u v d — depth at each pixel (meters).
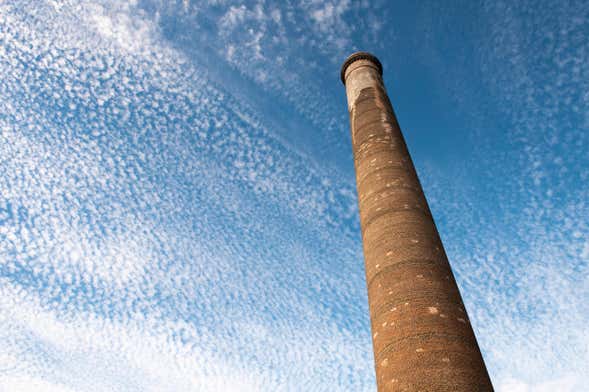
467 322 7.72
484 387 6.74
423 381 6.68
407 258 8.51
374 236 9.34
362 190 10.70
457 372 6.75
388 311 7.86
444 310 7.61
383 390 7.10
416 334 7.28
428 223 9.47
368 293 8.77
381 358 7.45
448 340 7.15
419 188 10.46
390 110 13.09
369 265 9.05
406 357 7.07
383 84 14.62
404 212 9.50
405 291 7.96
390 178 10.39
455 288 8.29
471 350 7.20
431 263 8.44
